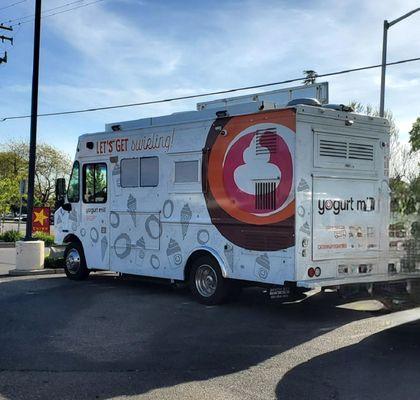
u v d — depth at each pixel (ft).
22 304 31.12
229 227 29.66
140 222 35.06
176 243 32.71
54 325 25.95
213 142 30.63
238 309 30.01
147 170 34.60
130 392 16.98
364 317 28.30
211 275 30.91
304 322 26.96
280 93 42.42
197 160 31.50
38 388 17.28
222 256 30.04
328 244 27.84
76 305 30.91
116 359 20.52
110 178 37.29
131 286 38.01
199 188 31.32
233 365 19.90
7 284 38.93
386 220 30.22
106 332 24.66
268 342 23.11
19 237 76.33
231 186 29.55
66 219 41.32
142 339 23.47
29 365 19.69
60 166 180.96
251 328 25.64
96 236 38.58
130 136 35.81
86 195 39.42
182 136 32.40
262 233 28.07
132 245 35.68
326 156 27.99
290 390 17.28
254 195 28.43
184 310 29.63
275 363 20.16
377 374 18.79
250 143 28.73
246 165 28.86
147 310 29.58
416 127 45.96
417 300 29.96
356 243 28.96
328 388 17.44
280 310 29.96
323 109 27.89
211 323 26.58
